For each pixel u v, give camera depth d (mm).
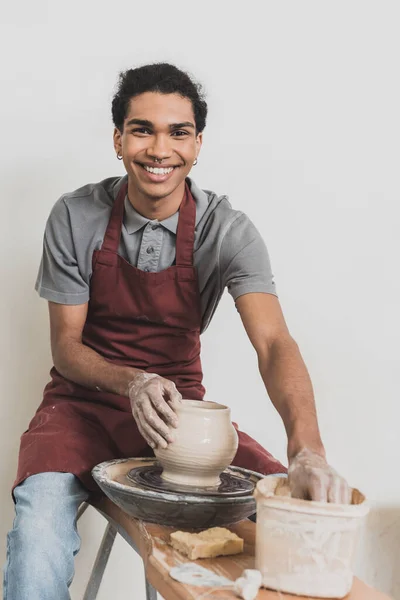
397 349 2631
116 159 2408
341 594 1126
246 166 2479
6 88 2332
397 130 2582
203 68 2434
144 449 1802
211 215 1946
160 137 1771
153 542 1331
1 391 2395
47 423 1781
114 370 1724
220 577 1188
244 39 2455
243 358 2510
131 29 2389
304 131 2512
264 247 1919
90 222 1934
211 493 1420
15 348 2396
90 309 1991
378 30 2549
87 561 2439
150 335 1958
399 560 2650
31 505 1568
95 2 2363
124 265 1910
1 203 2359
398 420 2643
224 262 1911
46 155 2369
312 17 2500
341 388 2594
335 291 2566
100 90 2383
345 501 1176
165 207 1896
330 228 2551
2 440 2396
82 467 1660
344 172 2551
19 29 2326
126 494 1385
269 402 2531
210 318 2055
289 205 2514
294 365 1603
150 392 1506
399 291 2617
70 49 2357
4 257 2375
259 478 1628
